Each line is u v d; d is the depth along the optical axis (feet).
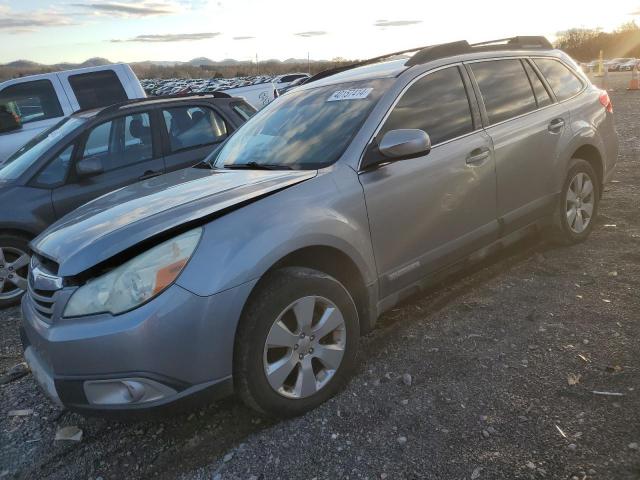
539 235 16.99
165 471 8.83
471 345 11.33
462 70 13.29
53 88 27.89
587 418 8.63
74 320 8.38
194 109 20.36
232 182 10.58
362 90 12.27
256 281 8.74
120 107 18.93
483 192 12.80
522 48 15.44
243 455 8.90
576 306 12.39
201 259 8.47
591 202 16.29
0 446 9.94
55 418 10.68
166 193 10.63
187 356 8.30
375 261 10.73
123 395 8.27
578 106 15.90
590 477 7.41
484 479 7.68
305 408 9.59
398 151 10.31
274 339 9.05
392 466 8.20
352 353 10.21
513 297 13.26
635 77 72.79
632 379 9.46
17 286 17.35
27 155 18.58
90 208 11.07
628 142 31.89
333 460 8.51
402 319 12.92
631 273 13.74
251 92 35.99
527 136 13.93
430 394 9.83
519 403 9.25
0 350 14.19
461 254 12.55
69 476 9.00
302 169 10.86
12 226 16.80
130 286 8.24
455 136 12.45
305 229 9.39
